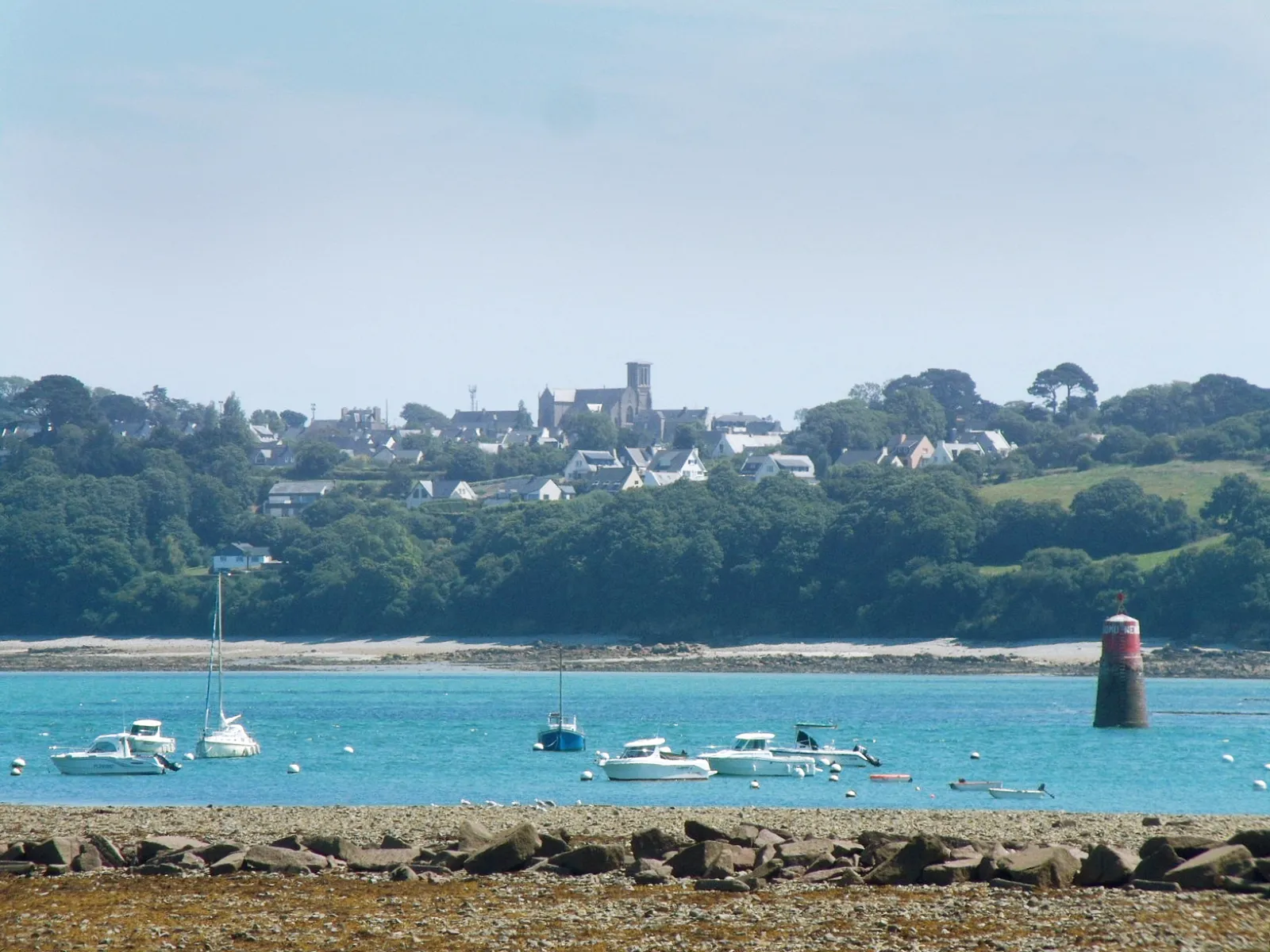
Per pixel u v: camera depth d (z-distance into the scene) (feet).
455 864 526.98
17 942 413.80
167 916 445.37
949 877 485.56
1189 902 445.78
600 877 500.33
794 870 504.43
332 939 415.03
